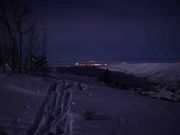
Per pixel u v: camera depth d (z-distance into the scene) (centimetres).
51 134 865
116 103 1405
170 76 4759
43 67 2619
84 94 1587
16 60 2205
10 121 917
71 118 1059
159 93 2525
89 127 972
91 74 4850
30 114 1030
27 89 1452
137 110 1297
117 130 975
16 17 2108
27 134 838
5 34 2134
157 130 1030
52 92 1534
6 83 1462
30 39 2414
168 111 1365
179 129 1071
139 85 3522
